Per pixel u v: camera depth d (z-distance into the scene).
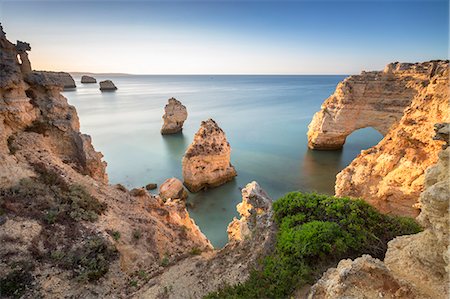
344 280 6.36
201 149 34.50
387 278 6.39
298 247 9.30
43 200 13.82
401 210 19.58
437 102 17.77
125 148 54.62
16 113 17.30
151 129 71.69
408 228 10.34
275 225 11.80
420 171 18.00
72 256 11.84
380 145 22.34
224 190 35.31
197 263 13.38
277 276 9.09
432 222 6.33
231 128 69.38
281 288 8.56
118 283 12.05
